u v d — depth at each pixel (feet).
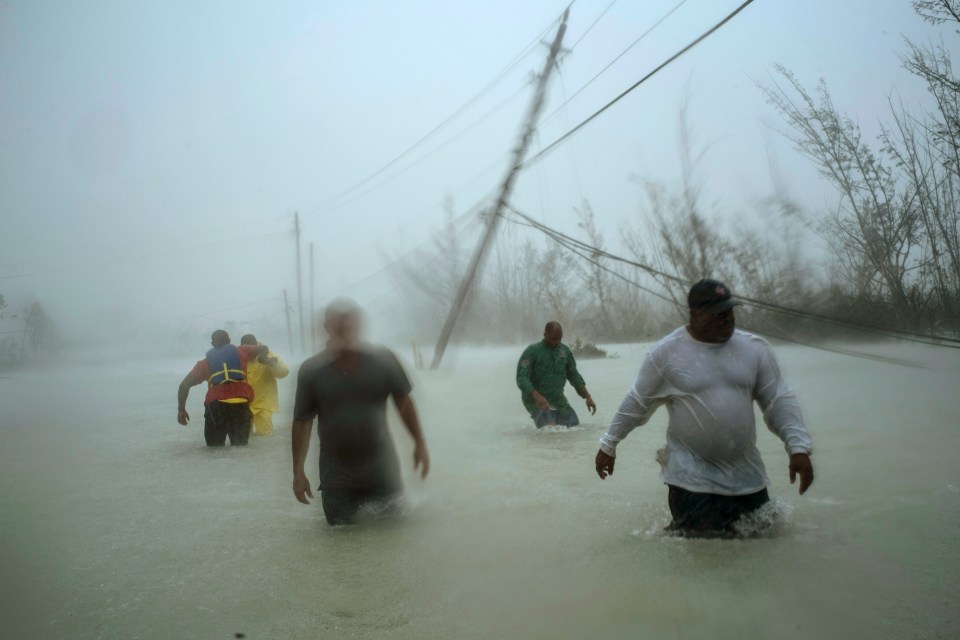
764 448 23.18
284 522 17.26
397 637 10.25
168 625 11.07
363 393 16.99
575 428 29.91
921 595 10.37
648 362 14.55
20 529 17.30
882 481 16.88
